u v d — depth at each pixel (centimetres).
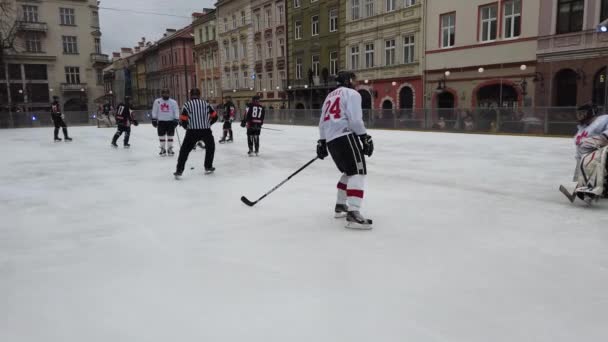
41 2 4809
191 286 302
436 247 378
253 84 4278
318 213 504
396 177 752
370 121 2439
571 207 527
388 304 271
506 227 439
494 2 2188
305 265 338
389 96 2825
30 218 496
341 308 266
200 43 5278
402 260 346
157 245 393
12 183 727
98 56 5144
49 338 238
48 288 303
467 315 256
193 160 1022
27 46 4794
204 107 762
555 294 282
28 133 2233
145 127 2700
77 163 984
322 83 3328
